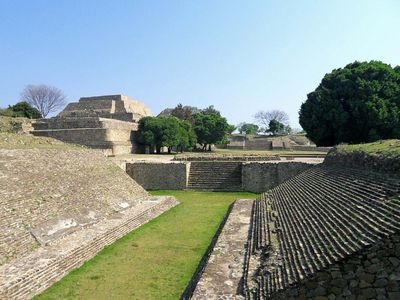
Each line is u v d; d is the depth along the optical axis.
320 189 13.46
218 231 14.60
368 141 31.48
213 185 26.31
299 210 12.02
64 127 38.12
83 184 16.36
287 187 18.05
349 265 6.42
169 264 10.88
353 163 13.93
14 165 13.62
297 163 24.27
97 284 9.38
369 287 6.27
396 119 29.83
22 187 12.68
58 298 8.50
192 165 28.53
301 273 6.90
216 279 8.48
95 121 37.16
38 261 9.64
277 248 9.27
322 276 6.53
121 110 54.06
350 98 31.77
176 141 42.66
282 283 7.00
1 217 10.55
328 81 34.22
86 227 13.38
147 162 27.23
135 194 20.09
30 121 40.44
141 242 13.09
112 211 16.06
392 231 6.32
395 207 7.46
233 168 27.59
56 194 13.90
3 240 9.84
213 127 56.62
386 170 10.34
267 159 29.41
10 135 18.05
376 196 8.85
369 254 6.33
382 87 30.77
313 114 33.28
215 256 10.09
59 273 9.70
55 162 16.39
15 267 9.13
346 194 10.63
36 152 15.95
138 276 9.95
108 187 18.12
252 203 18.11
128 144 39.62
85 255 11.16
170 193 24.86
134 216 15.69
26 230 10.90
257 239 11.01
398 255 6.14
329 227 8.69
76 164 17.86
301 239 9.01
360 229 7.40
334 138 33.81
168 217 17.23
